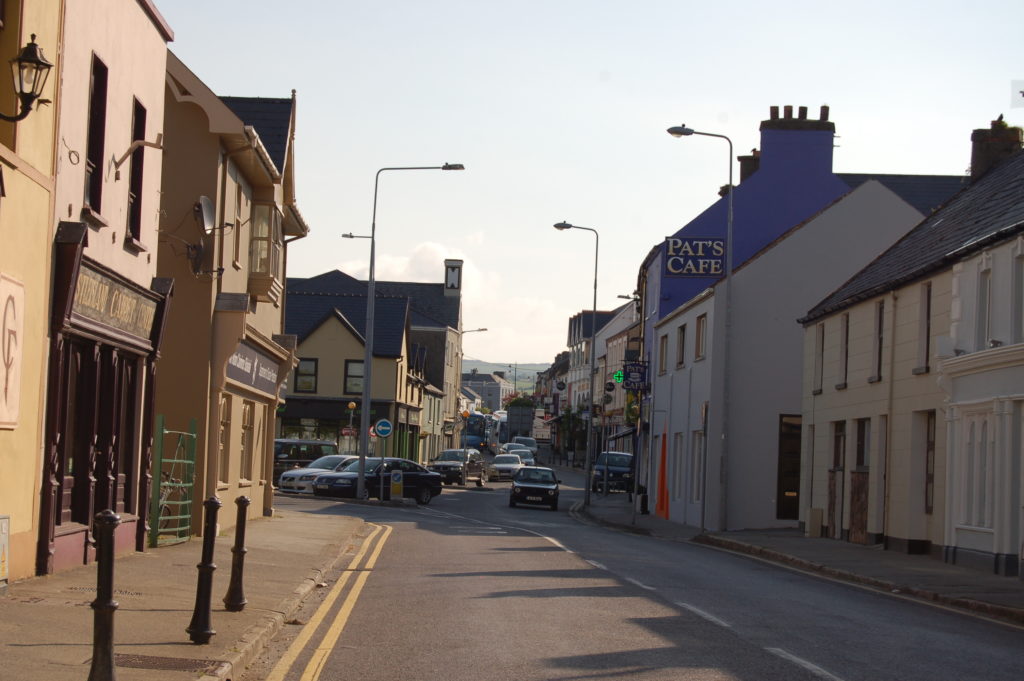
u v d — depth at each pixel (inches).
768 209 1712.6
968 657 413.1
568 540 992.2
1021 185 872.3
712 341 1382.9
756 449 1370.6
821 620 502.9
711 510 1357.0
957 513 847.1
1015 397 757.3
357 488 1600.6
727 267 1249.4
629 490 2089.1
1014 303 778.2
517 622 460.8
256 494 1026.7
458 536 991.0
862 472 1067.3
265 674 350.3
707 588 622.2
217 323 812.6
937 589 655.8
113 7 563.2
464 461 2379.4
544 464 3681.1
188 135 802.8
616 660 375.2
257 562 651.5
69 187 509.0
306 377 2613.2
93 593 454.9
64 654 332.2
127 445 637.3
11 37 448.8
